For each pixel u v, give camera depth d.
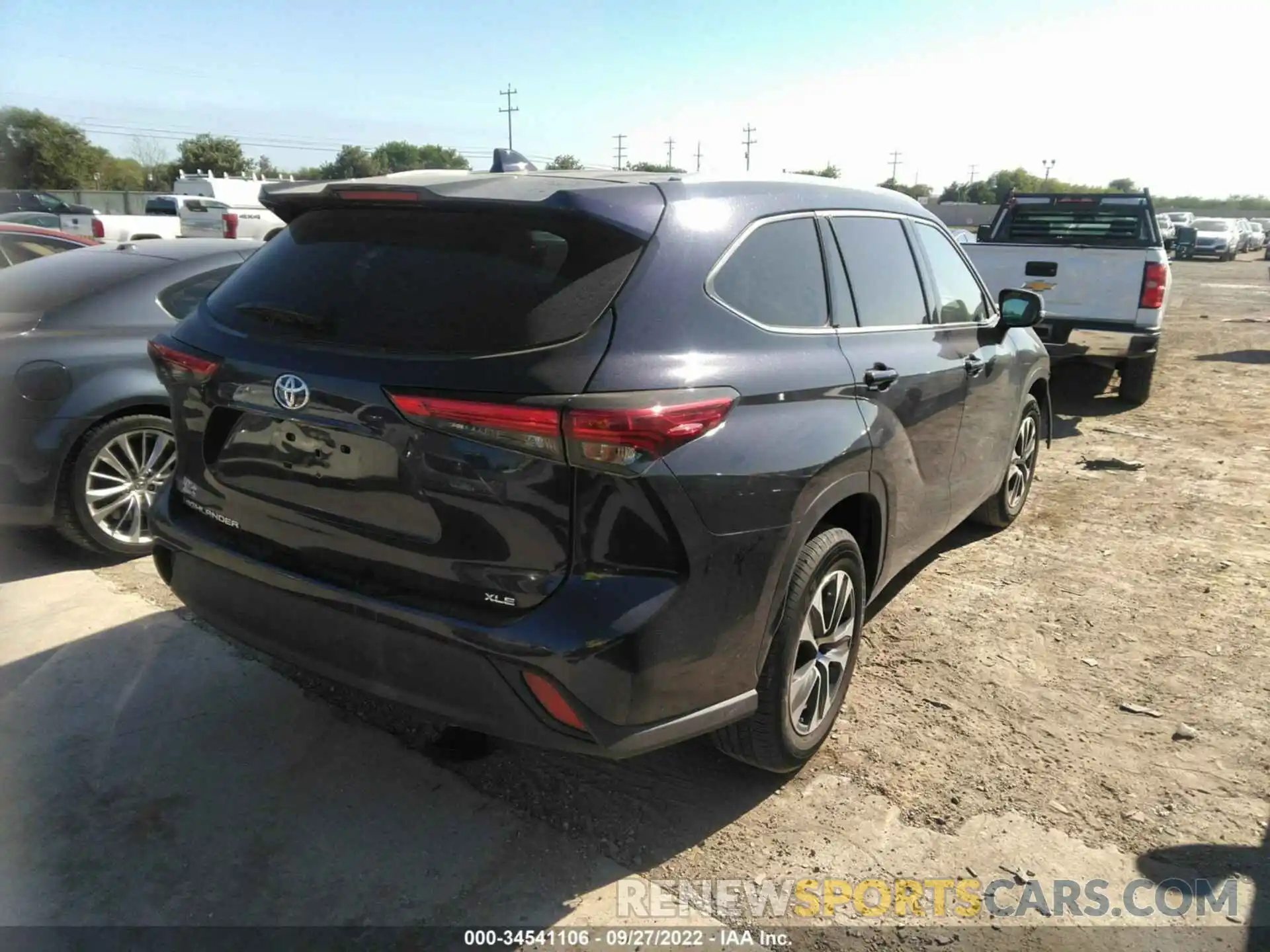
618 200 2.48
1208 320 16.70
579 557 2.27
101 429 4.49
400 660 2.43
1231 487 6.30
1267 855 2.73
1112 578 4.74
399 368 2.34
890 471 3.27
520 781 3.03
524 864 2.65
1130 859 2.72
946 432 3.85
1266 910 2.52
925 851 2.74
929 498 3.81
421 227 2.59
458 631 2.30
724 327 2.58
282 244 2.90
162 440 4.71
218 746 3.16
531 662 2.23
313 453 2.52
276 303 2.69
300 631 2.61
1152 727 3.39
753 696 2.69
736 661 2.58
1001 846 2.77
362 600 2.45
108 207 45.72
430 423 2.29
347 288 2.59
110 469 4.59
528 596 2.29
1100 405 9.10
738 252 2.75
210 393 2.73
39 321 4.41
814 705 3.05
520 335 2.29
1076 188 66.06
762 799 2.96
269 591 2.66
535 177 2.78
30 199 32.22
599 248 2.41
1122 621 4.25
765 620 2.64
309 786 2.96
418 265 2.52
